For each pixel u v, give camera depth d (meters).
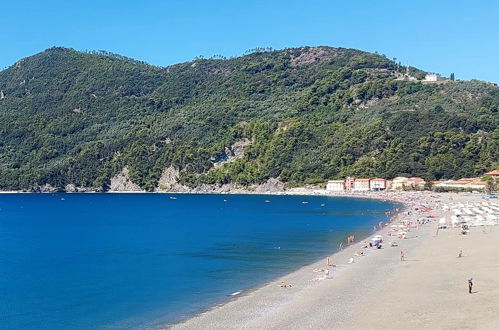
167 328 42.72
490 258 63.12
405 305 43.66
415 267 61.09
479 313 39.69
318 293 50.84
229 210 196.75
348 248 83.38
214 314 45.69
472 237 85.50
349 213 164.25
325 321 40.69
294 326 40.00
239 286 57.59
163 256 82.81
